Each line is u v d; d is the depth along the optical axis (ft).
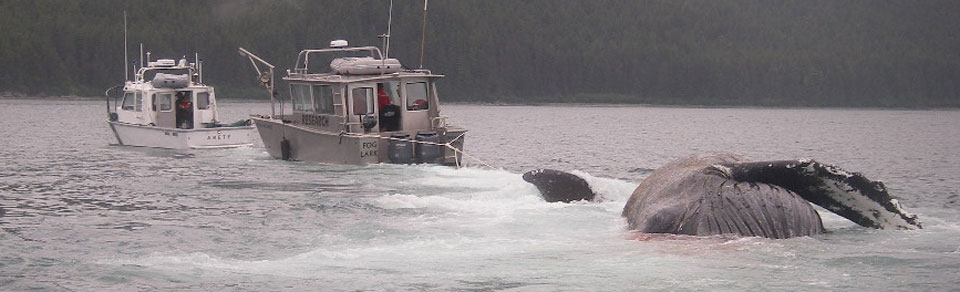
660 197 191.93
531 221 206.08
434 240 186.50
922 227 189.78
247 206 248.93
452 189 280.92
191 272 162.91
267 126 403.13
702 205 182.39
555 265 162.71
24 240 197.77
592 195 242.78
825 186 184.96
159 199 265.95
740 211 180.14
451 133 365.81
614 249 173.68
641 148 570.46
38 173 342.85
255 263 169.99
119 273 162.81
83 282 157.38
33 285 155.84
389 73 375.04
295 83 388.57
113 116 495.41
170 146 459.32
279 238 197.26
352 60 375.45
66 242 195.42
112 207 249.55
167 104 473.67
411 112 370.94
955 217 225.56
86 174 338.34
